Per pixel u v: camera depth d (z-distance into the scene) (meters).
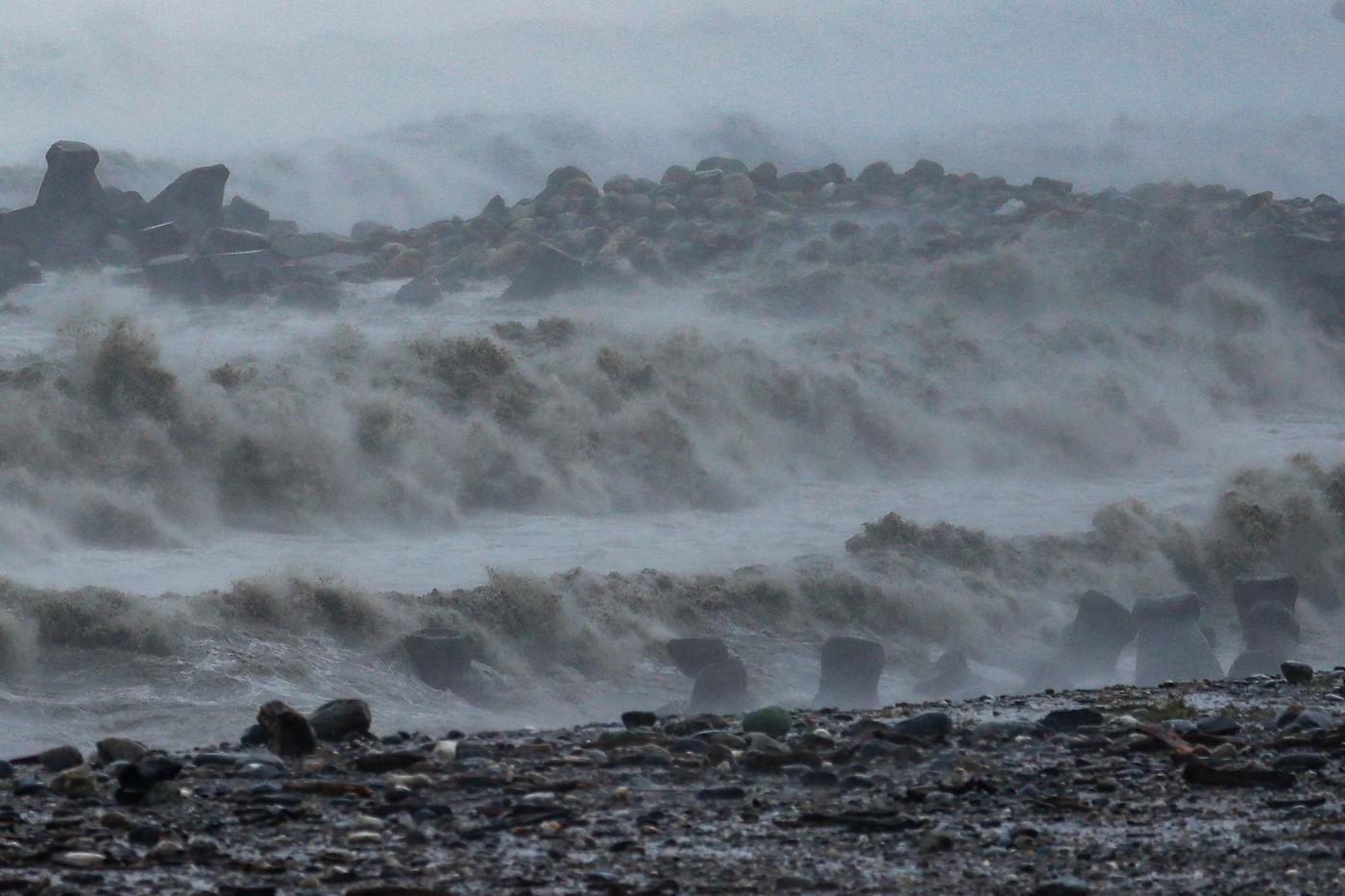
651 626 64.19
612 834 19.98
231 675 50.84
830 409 134.12
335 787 22.56
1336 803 21.22
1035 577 81.31
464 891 17.08
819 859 18.66
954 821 20.53
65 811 21.02
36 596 52.47
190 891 16.86
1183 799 21.80
